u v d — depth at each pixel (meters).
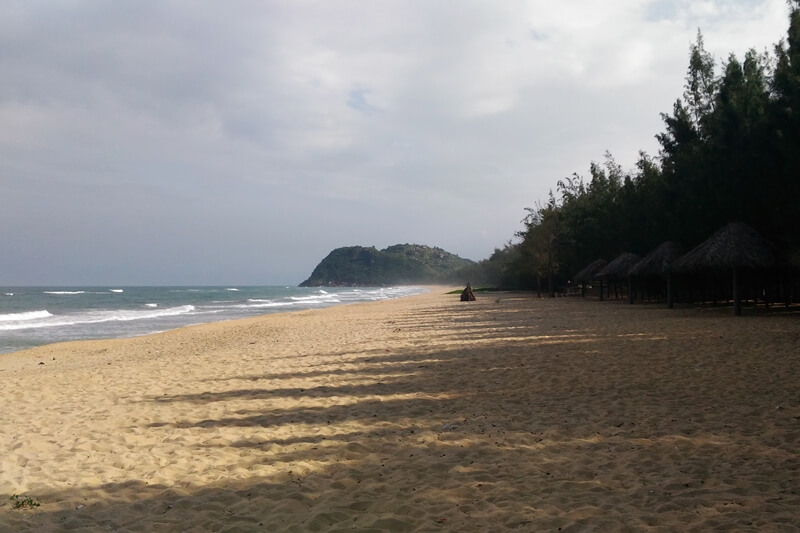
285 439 7.03
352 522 4.45
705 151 24.98
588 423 7.23
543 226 50.03
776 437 6.27
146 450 6.73
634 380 9.79
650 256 27.12
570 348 14.04
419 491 5.09
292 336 21.47
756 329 15.92
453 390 9.72
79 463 6.25
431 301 52.62
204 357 15.60
